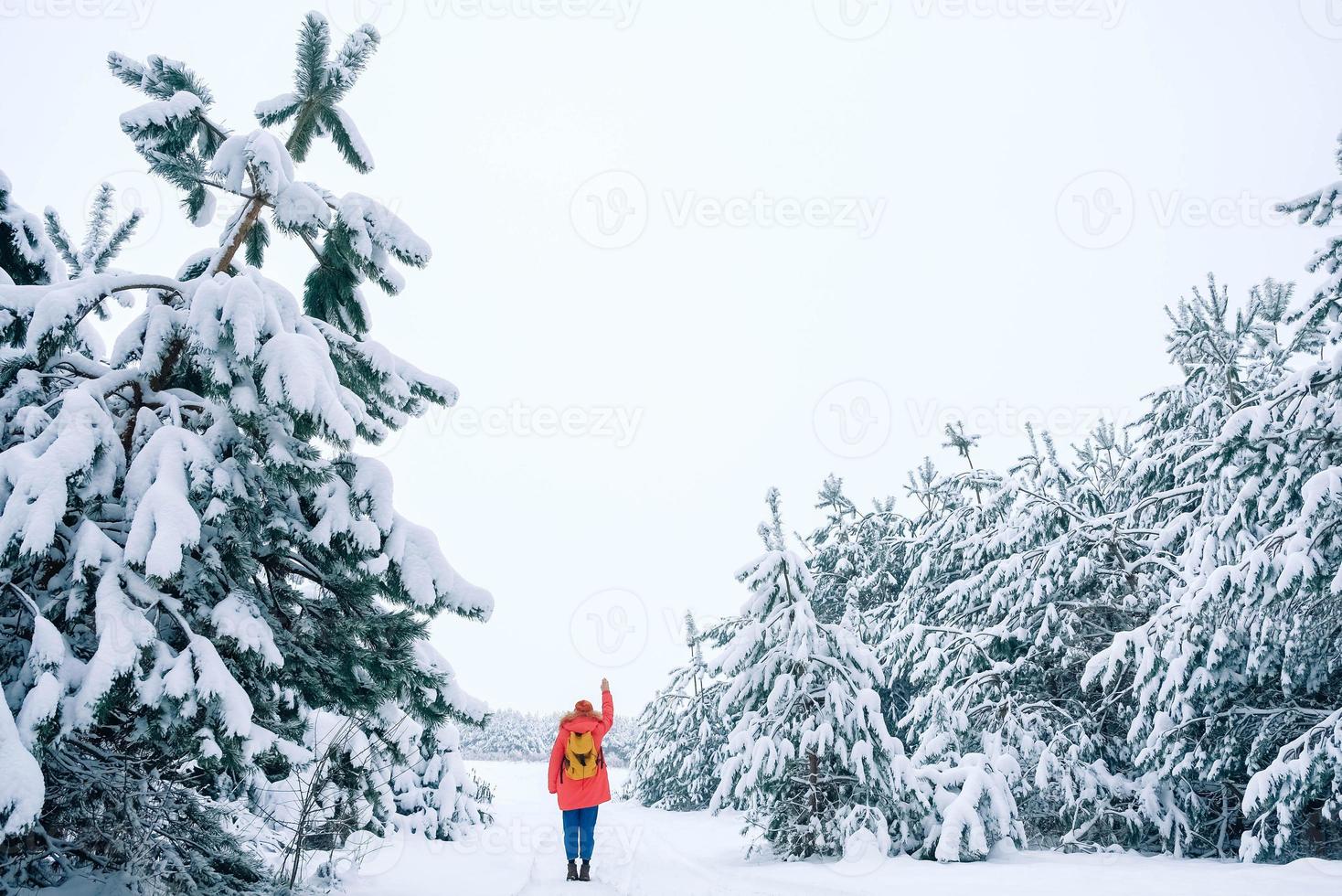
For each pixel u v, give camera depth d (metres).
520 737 77.44
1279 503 10.00
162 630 4.29
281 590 5.30
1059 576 13.93
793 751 10.42
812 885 7.30
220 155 5.40
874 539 22.05
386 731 5.82
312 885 5.61
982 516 17.83
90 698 3.57
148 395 4.93
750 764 10.50
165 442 4.39
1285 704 10.31
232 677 4.02
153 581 3.86
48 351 4.44
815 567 22.42
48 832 4.32
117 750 4.45
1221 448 10.34
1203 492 13.49
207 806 4.98
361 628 5.34
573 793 7.04
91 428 4.25
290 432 4.68
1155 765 10.88
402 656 5.41
